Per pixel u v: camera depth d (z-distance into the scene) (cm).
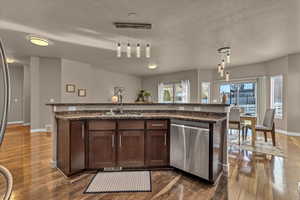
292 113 527
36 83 562
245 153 358
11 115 742
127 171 270
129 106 327
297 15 279
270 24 313
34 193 204
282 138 489
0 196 186
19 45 439
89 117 266
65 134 257
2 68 77
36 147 390
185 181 238
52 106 289
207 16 283
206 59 582
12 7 255
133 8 259
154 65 680
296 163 301
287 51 492
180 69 772
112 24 314
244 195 201
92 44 430
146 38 383
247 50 478
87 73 661
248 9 260
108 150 271
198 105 295
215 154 236
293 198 194
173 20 297
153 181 237
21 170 270
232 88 721
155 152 278
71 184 227
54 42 415
